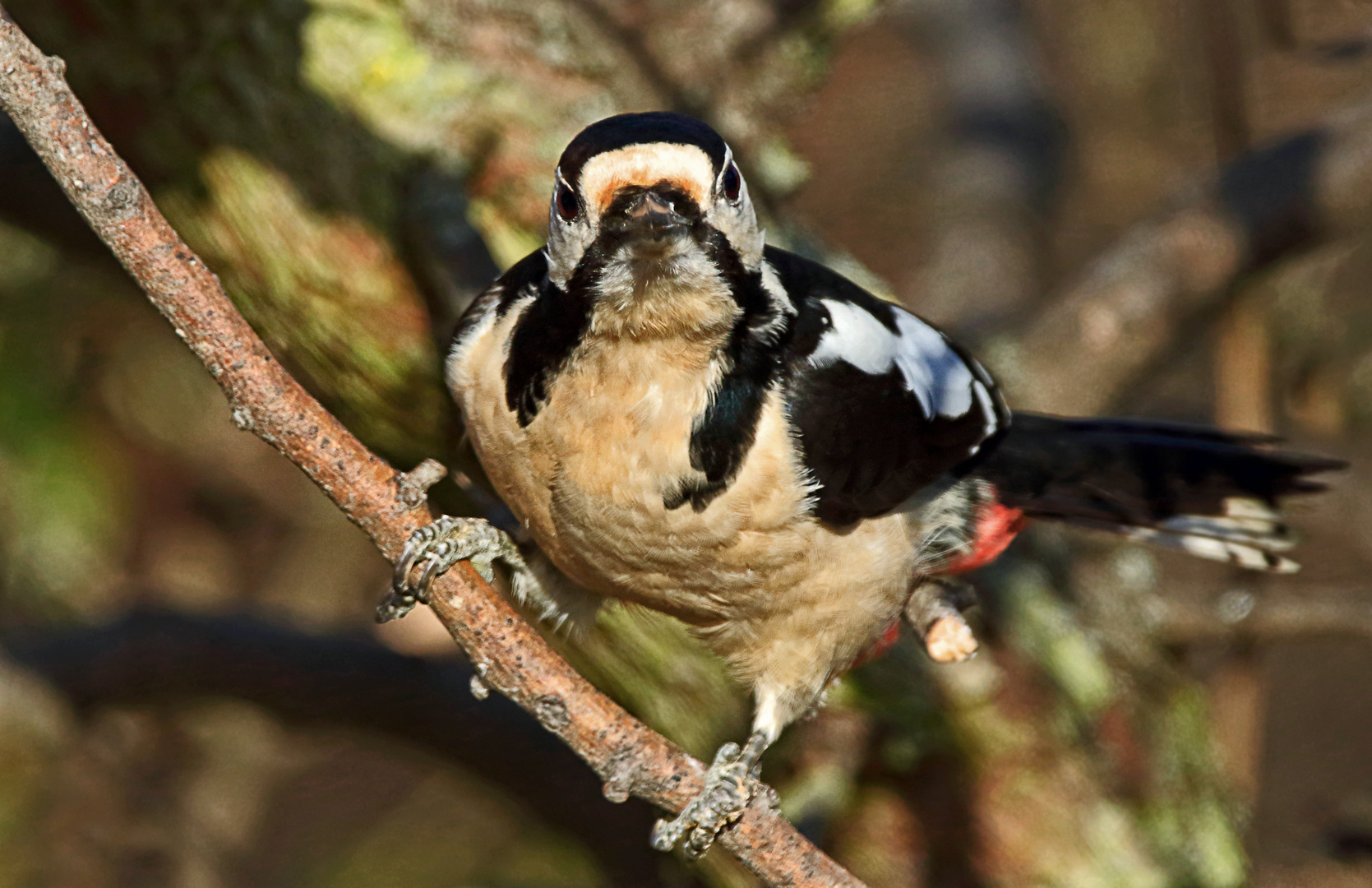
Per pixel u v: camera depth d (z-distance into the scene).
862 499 6.76
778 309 6.61
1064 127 15.78
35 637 12.03
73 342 14.02
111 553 14.50
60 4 8.18
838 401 6.64
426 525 5.58
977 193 14.56
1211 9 11.41
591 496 6.45
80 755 12.59
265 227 8.45
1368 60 12.22
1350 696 12.91
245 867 14.19
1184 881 9.20
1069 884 9.00
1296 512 9.20
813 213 14.21
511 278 6.84
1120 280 11.23
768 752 9.03
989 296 13.73
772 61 9.55
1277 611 10.20
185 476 15.41
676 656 8.61
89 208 4.96
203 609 11.71
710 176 6.16
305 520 16.03
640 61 9.10
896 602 7.23
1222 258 10.96
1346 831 10.48
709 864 9.06
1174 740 9.67
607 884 11.26
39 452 13.84
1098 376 11.23
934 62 15.70
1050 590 9.58
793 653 7.07
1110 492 8.52
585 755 5.52
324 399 9.02
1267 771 12.52
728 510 6.45
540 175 8.52
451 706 11.09
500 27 8.73
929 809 9.06
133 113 8.41
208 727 13.83
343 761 15.23
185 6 8.17
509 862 14.38
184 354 14.61
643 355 6.27
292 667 11.14
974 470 8.07
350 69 8.38
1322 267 12.36
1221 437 8.59
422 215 8.23
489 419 6.52
